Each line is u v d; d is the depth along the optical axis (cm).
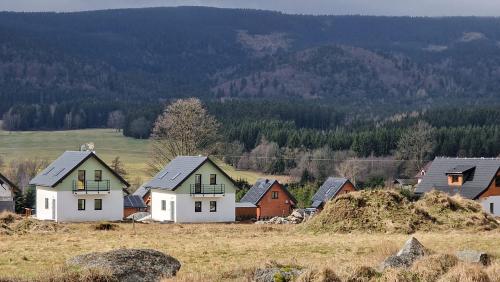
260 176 17575
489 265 3672
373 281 3372
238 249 5331
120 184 10638
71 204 10281
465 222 7225
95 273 3484
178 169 11162
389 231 6825
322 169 17625
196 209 10862
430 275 3388
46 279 3494
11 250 5222
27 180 15562
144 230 7712
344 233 6875
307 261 4316
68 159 10700
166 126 14650
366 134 19350
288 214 12731
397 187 14450
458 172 10706
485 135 18938
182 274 3675
